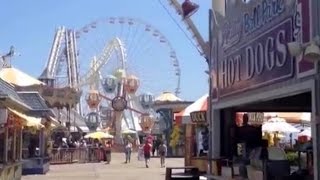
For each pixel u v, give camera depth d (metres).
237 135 14.37
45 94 38.50
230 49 12.60
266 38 9.92
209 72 15.01
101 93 75.12
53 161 37.16
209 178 14.34
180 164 36.75
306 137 23.50
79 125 66.69
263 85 10.06
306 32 8.07
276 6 9.41
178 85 74.94
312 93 7.82
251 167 10.86
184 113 21.08
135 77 75.88
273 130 23.27
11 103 17.25
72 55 71.81
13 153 19.52
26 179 23.92
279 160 9.87
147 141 44.91
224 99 13.23
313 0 7.85
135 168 32.44
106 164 37.69
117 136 69.50
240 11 11.70
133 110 78.06
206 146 20.98
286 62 8.88
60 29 72.38
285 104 12.91
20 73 31.36
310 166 9.75
